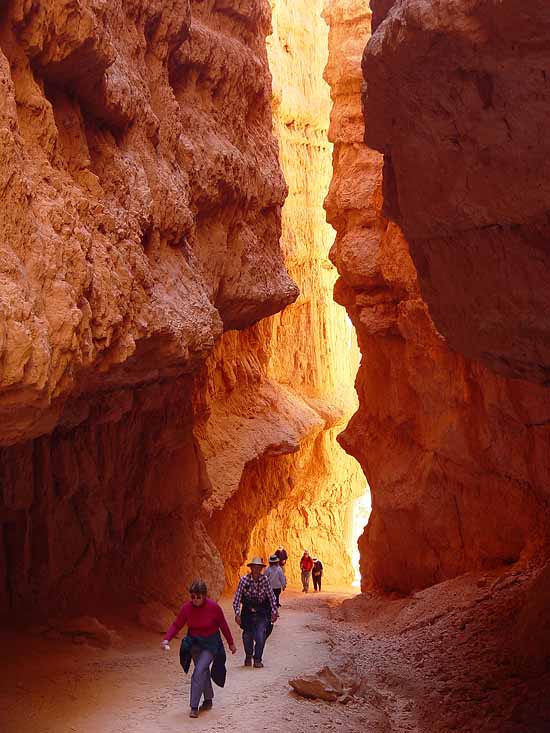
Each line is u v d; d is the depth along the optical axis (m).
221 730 7.59
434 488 16.50
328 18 19.53
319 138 26.80
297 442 20.83
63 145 7.00
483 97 6.56
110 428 11.47
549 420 14.09
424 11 6.10
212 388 19.53
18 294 5.24
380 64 7.10
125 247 7.51
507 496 15.16
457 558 16.31
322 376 25.86
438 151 7.55
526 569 13.66
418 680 10.43
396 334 17.88
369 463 19.00
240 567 21.80
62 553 10.84
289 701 8.62
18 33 6.12
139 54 8.98
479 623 12.20
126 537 12.18
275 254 13.62
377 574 18.25
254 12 13.01
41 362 5.34
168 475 12.94
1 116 5.51
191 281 9.45
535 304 7.93
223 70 11.80
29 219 5.68
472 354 9.22
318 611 17.34
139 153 8.59
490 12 5.68
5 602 10.12
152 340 8.07
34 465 10.38
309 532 27.17
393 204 9.02
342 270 18.78
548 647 10.01
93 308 6.50
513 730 8.43
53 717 7.68
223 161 11.19
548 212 7.26
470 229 8.15
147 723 7.71
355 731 8.14
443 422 15.89
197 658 8.11
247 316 13.24
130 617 11.44
